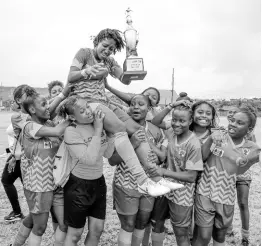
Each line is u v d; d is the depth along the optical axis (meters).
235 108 3.31
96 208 2.96
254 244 3.97
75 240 2.89
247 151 3.02
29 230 3.28
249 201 5.55
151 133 3.42
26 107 3.00
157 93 4.00
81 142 2.79
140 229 3.22
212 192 2.98
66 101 2.86
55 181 2.84
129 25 3.46
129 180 3.05
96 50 3.09
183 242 3.11
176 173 2.97
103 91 3.08
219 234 3.11
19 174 4.34
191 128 3.40
